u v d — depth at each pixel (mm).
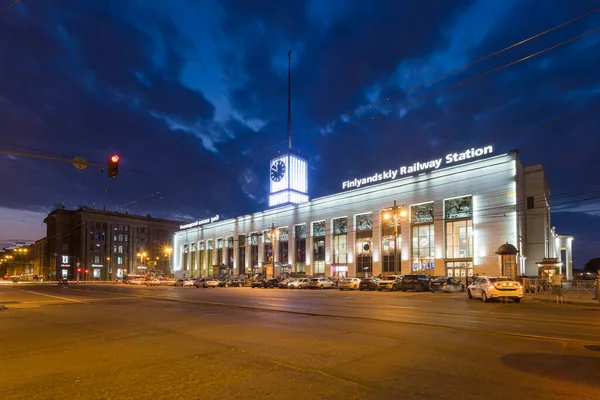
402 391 5797
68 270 117188
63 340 10570
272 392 5816
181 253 108000
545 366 7082
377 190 60312
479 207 48375
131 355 8438
